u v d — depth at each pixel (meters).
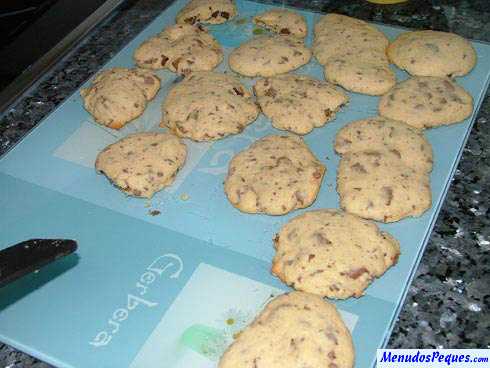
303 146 0.44
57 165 0.45
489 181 0.40
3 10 0.59
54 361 0.33
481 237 0.37
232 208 0.41
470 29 0.53
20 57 0.56
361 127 0.44
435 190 0.40
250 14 0.57
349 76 0.48
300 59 0.51
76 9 0.60
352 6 0.57
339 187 0.41
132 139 0.46
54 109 0.50
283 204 0.40
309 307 0.33
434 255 0.36
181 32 0.55
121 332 0.34
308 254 0.36
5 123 0.50
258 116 0.48
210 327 0.34
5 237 0.41
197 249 0.38
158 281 0.37
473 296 0.34
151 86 0.50
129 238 0.40
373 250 0.36
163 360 0.33
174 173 0.43
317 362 0.31
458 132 0.44
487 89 0.47
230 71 0.52
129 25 0.59
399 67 0.50
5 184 0.44
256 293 0.36
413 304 0.34
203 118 0.46
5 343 0.35
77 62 0.55
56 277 0.38
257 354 0.32
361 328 0.33
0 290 0.37
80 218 0.41
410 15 0.55
